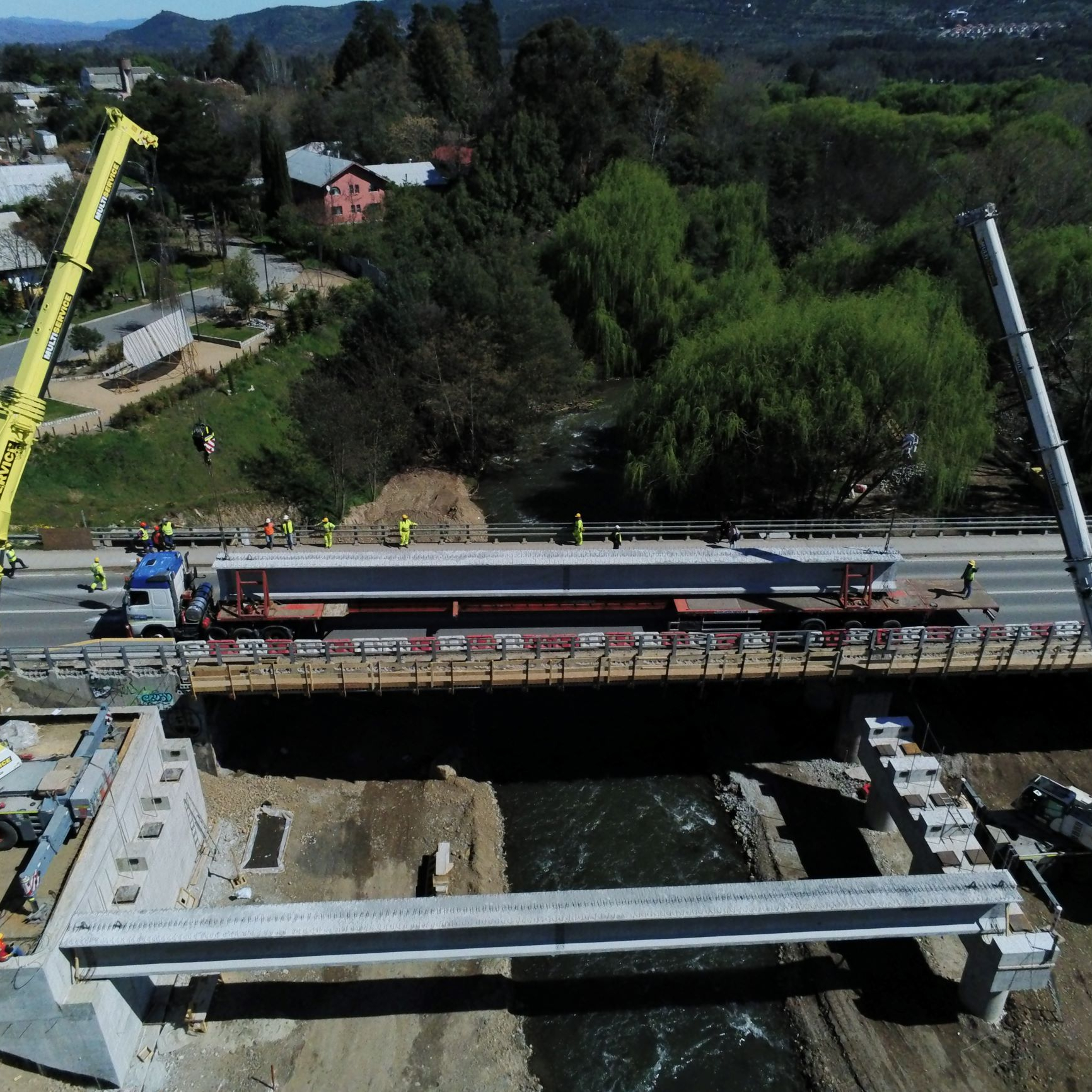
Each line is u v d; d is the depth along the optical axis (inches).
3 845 974.4
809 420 1916.8
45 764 999.6
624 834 1342.3
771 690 1601.9
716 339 2101.4
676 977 1133.1
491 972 1122.7
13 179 3634.4
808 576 1406.3
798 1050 1045.8
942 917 1000.9
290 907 934.4
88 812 975.0
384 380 2438.5
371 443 2358.5
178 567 1325.0
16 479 1216.8
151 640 1325.0
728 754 1481.3
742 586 1406.3
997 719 1504.7
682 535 1859.0
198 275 3225.9
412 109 5002.5
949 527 1866.4
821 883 986.1
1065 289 2394.2
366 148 4655.5
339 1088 975.6
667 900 953.5
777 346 2001.7
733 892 967.0
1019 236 2901.1
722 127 4335.6
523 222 3555.6
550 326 2659.9
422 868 1247.5
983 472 2497.5
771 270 2859.3
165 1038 1012.5
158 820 1109.7
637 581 1396.4
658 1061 1032.2
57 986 874.8
